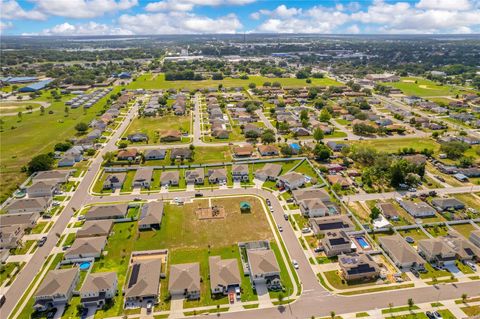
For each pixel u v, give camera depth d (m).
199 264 92.69
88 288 80.69
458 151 162.88
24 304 81.00
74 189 134.88
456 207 119.94
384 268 91.81
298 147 174.88
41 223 112.50
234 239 104.31
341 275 89.44
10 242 99.88
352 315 77.25
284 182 135.62
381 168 144.25
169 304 80.50
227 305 80.31
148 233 107.12
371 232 106.88
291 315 77.56
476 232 102.88
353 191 132.38
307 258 96.00
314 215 115.25
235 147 177.00
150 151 165.25
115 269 91.69
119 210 115.56
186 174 145.12
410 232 107.50
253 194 130.88
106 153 159.62
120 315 77.56
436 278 88.19
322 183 138.00
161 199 127.44
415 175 140.25
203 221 113.44
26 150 174.88
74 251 95.44
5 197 127.94
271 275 87.56
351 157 163.75
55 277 84.00
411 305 78.44
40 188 128.38
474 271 90.75
